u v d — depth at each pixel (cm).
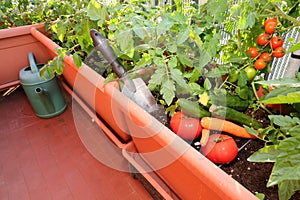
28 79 110
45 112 123
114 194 84
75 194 85
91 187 87
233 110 56
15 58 135
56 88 121
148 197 82
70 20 91
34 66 114
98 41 60
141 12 70
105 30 80
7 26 141
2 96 147
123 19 64
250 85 64
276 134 50
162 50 53
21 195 86
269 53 56
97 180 90
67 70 98
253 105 62
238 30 60
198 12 63
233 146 51
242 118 57
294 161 29
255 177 50
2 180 92
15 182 91
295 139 29
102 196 84
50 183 90
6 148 108
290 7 54
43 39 106
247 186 48
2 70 135
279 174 29
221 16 55
